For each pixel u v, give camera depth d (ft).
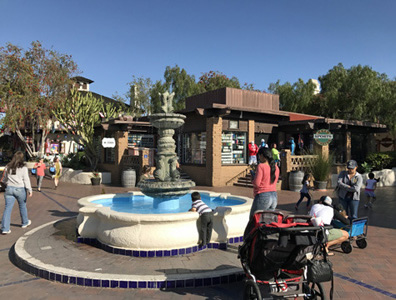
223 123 59.06
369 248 20.84
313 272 10.94
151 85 112.68
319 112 88.94
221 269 15.85
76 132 77.30
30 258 17.31
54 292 14.10
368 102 75.10
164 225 18.06
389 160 64.18
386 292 14.07
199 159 61.36
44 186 57.31
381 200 42.96
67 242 20.72
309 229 11.18
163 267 16.15
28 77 80.69
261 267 12.00
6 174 24.72
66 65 89.40
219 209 20.22
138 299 13.43
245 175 59.67
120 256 17.94
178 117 26.76
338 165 62.23
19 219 29.22
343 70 80.23
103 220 19.58
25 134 113.80
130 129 66.23
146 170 32.53
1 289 14.44
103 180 64.69
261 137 65.82
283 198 43.88
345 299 13.35
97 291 14.21
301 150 62.64
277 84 98.37
